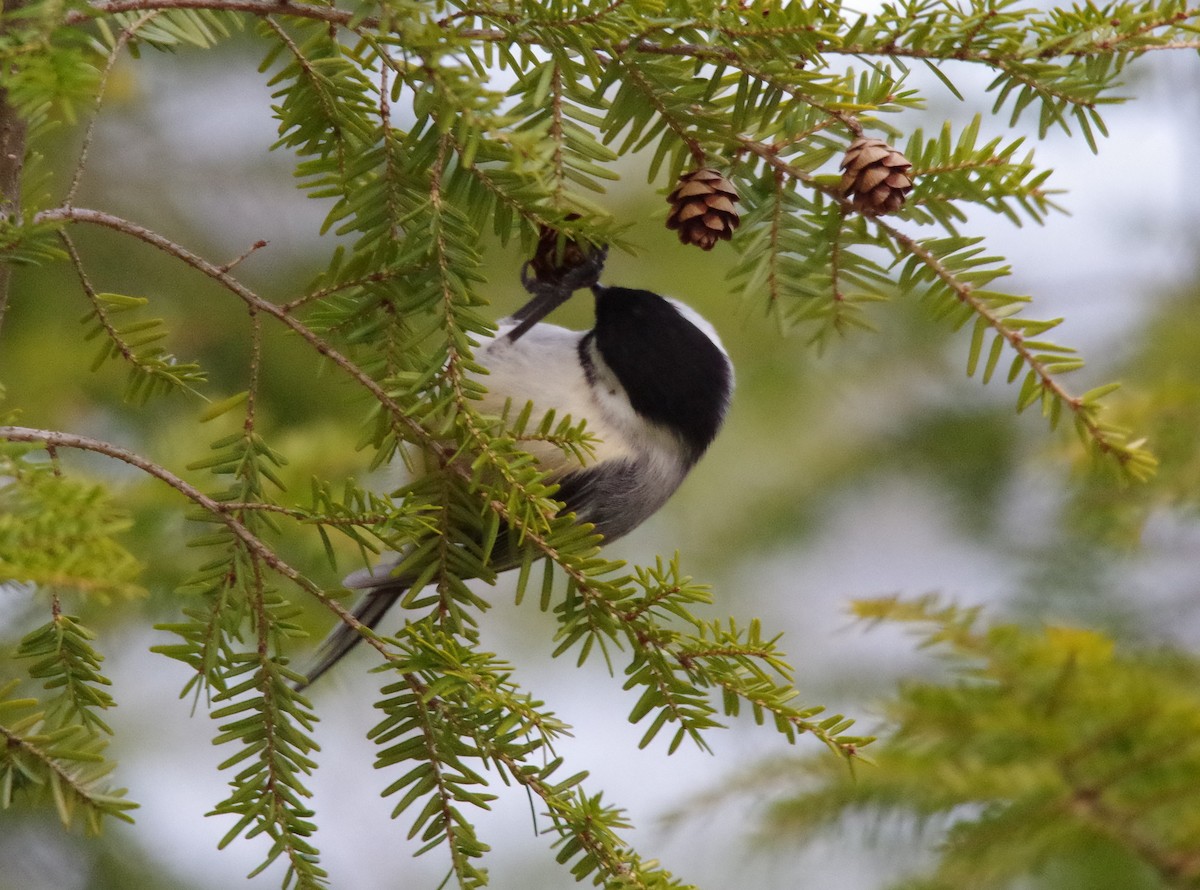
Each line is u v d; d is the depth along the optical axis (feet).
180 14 13.30
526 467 13.19
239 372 35.37
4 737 12.19
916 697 19.77
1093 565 31.50
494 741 13.02
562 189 12.67
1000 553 40.63
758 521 43.01
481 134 11.80
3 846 28.58
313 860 12.83
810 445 43.01
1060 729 18.67
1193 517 25.61
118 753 33.65
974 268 14.06
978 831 18.37
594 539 13.41
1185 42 13.12
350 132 13.75
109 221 12.56
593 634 13.56
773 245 14.48
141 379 13.98
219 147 37.32
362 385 12.94
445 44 10.93
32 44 9.95
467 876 12.95
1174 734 18.19
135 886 29.50
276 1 12.37
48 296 33.17
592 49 12.59
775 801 19.88
